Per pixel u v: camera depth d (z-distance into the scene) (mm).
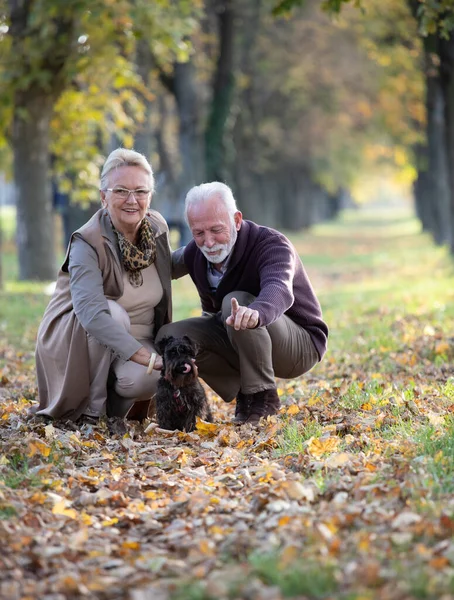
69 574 4859
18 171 25906
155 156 43406
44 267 26375
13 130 25766
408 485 5781
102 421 8406
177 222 37125
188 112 37969
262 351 8406
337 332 16125
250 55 45219
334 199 123625
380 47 34500
